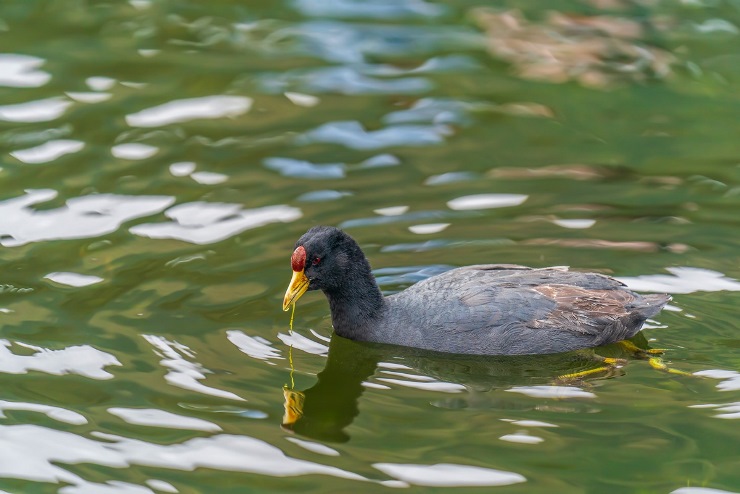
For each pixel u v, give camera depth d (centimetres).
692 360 1266
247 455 1109
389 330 1359
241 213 1652
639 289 1408
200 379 1248
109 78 2117
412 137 1927
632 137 1916
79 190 1709
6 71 2119
